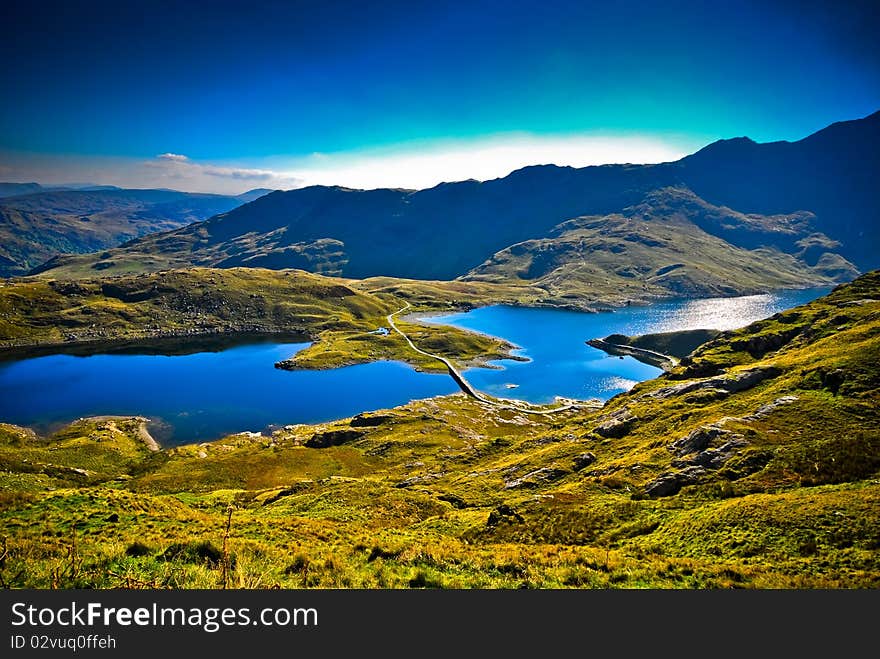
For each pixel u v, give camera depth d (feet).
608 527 164.45
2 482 344.69
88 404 654.12
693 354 507.71
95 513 117.91
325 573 73.51
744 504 140.77
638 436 311.68
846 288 541.34
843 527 111.86
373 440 490.90
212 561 76.33
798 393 275.59
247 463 426.51
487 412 599.16
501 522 184.55
